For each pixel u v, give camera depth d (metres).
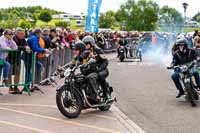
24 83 11.43
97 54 9.30
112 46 35.19
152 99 11.59
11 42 11.11
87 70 9.09
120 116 9.20
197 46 19.30
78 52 9.07
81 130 7.71
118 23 59.75
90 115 9.13
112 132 7.63
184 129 8.05
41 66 12.20
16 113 8.98
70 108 8.83
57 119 8.58
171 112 9.75
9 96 11.05
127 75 18.02
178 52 10.97
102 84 9.37
